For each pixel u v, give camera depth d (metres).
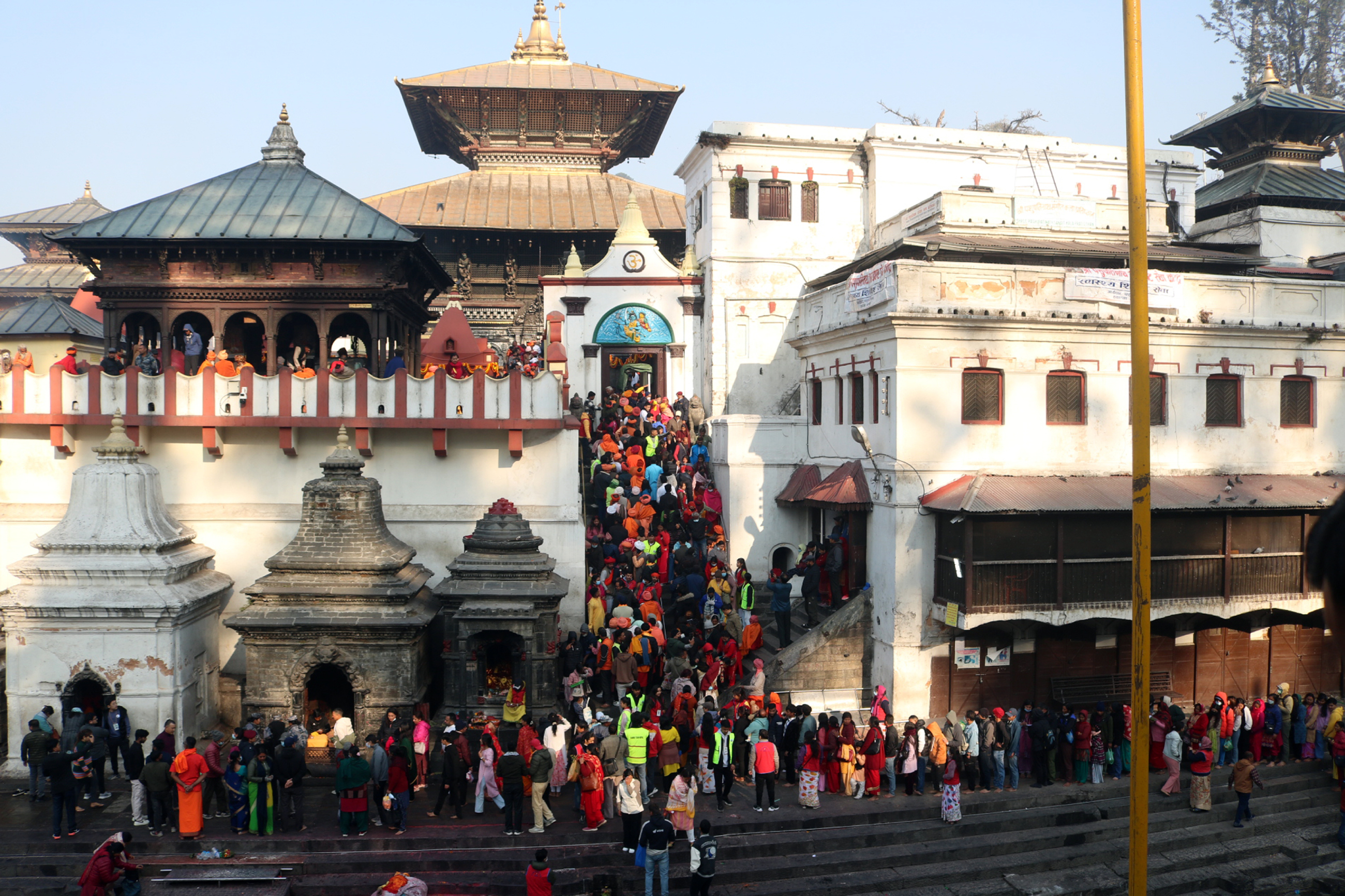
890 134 34.94
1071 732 21.14
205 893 16.06
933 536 23.31
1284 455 25.45
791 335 35.00
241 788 17.55
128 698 20.44
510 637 22.14
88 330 32.50
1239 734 22.31
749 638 24.39
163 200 27.38
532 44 54.62
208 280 26.53
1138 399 11.32
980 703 23.39
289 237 25.98
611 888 16.44
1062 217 28.97
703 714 20.36
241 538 24.45
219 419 23.81
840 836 18.30
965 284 23.41
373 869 16.86
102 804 18.84
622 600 24.48
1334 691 25.52
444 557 25.22
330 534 22.14
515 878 16.53
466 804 19.19
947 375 23.36
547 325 36.69
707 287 35.69
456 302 45.28
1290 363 25.41
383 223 26.94
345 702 22.59
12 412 23.41
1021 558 22.14
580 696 21.53
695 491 30.34
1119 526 22.61
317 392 24.19
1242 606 23.16
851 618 24.28
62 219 52.50
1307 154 36.50
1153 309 24.12
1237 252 30.03
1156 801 20.64
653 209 47.78
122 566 20.61
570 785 20.31
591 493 30.19
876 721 20.11
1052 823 19.61
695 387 37.03
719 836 18.19
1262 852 19.39
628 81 52.25
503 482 25.34
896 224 32.25
